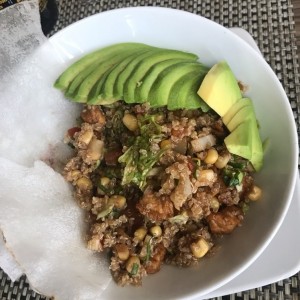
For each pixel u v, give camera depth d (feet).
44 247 0.67
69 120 0.78
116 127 0.76
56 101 0.78
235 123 0.70
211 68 0.73
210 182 0.69
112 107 0.76
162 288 0.67
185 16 0.75
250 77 0.74
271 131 0.71
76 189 0.74
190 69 0.74
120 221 0.70
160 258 0.69
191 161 0.69
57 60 0.78
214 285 0.64
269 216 0.67
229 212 0.70
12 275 0.68
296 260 0.67
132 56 0.76
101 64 0.77
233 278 0.65
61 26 0.97
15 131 0.74
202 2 0.95
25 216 0.68
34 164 0.72
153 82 0.72
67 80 0.77
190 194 0.68
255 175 0.72
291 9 0.91
